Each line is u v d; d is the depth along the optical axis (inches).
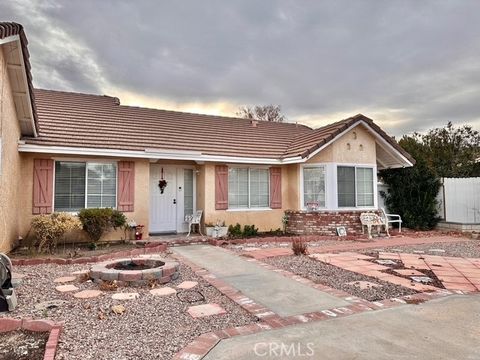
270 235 542.3
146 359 145.9
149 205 514.9
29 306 212.5
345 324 185.9
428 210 637.9
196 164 564.7
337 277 290.7
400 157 589.6
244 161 543.2
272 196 586.9
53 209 437.4
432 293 243.9
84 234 446.6
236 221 554.9
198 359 146.0
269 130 717.3
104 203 468.8
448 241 505.7
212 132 621.6
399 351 153.6
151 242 454.6
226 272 307.6
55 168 443.2
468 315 199.8
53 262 338.6
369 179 581.3
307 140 589.6
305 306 215.8
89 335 170.4
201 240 482.9
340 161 554.3
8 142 342.6
